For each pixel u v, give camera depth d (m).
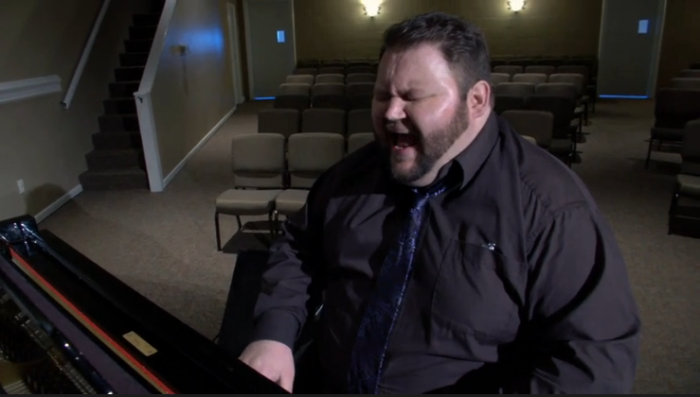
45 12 4.83
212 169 6.02
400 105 0.85
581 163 5.70
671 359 2.39
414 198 0.93
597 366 0.76
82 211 4.70
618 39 10.48
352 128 5.34
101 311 0.85
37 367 0.94
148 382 0.71
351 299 1.00
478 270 0.86
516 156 0.89
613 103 9.94
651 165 5.57
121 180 5.32
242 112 10.12
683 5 9.79
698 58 9.95
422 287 0.91
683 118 5.47
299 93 7.81
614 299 0.79
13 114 4.21
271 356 0.99
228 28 9.90
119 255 3.72
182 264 3.55
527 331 0.88
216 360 0.70
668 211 4.23
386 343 0.93
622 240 3.70
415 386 0.92
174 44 6.14
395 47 0.85
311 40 11.76
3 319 1.11
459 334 0.88
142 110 5.04
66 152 5.08
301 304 1.12
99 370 0.85
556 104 5.49
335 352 1.02
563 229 0.81
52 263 1.03
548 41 11.03
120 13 6.88
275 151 4.05
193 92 6.96
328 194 1.11
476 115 0.87
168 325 0.79
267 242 3.88
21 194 4.27
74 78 5.29
